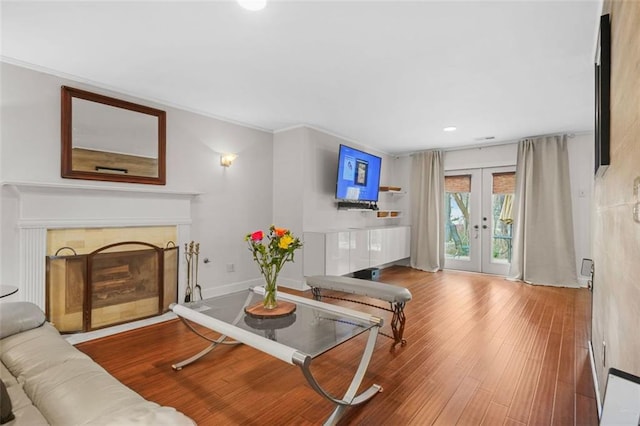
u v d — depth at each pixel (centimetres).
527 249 499
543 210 493
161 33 220
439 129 466
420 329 305
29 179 268
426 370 226
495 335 290
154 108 344
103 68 274
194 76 290
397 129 470
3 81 256
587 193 473
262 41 230
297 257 455
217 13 198
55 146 281
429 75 286
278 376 219
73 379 130
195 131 383
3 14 197
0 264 254
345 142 525
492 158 560
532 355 250
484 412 180
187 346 267
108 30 217
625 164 119
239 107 375
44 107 275
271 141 477
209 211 398
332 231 452
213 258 403
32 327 185
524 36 221
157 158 346
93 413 105
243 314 227
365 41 229
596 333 220
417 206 629
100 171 305
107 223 304
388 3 187
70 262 283
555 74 282
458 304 386
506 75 284
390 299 272
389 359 243
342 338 187
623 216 124
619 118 129
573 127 451
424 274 566
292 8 192
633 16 105
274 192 477
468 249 591
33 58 257
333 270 440
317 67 271
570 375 220
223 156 410
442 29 213
